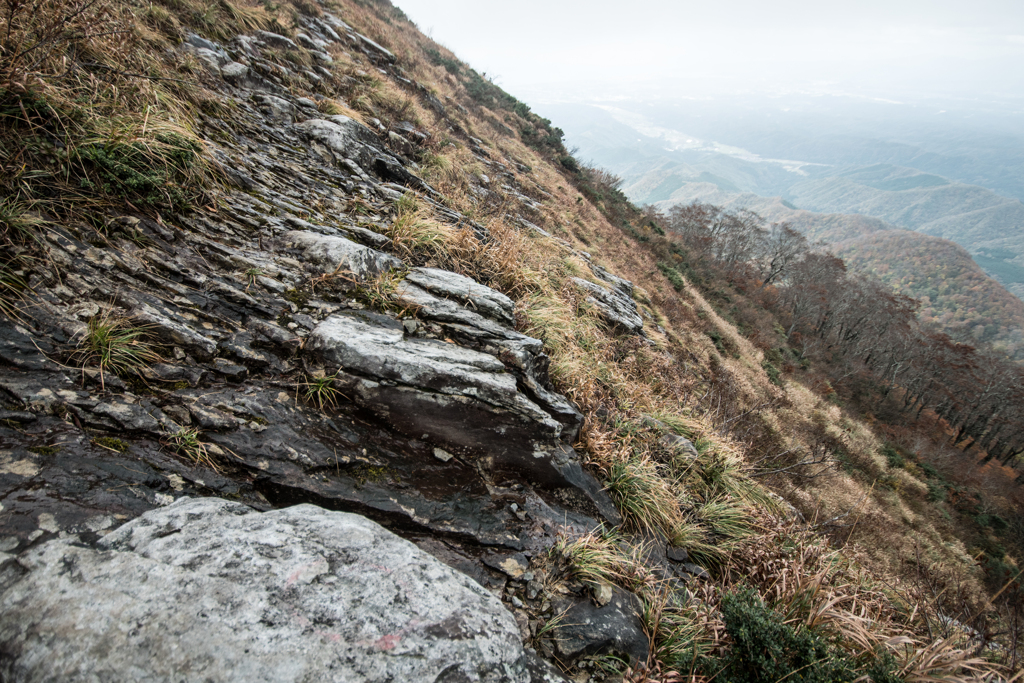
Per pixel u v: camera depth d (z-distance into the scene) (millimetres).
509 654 2006
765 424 14266
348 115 8609
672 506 4617
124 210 3562
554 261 9859
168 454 2436
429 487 3180
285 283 3914
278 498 2604
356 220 5641
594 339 7598
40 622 1477
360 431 3264
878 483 22469
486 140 18328
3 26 3406
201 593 1672
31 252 2744
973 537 25281
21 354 2369
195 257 3688
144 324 2891
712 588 3738
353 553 2061
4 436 2064
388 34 20188
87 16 4012
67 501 1933
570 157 27016
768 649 3076
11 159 3053
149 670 1424
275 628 1631
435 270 5145
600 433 4758
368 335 3572
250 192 5086
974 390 59312
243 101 7051
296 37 11039
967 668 3492
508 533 3182
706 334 20984
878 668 3238
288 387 3209
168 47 6375
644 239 28484
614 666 2770
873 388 57250
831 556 4844
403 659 1704
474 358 3889
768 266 73500
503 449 3715
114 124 3826
